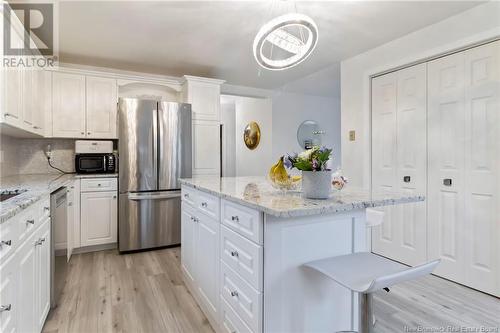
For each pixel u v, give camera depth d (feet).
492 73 7.40
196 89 12.55
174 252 10.98
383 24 8.71
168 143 11.43
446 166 8.41
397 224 9.80
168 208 11.48
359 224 4.99
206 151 12.75
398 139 9.81
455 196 8.20
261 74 14.08
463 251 8.00
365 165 10.87
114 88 11.89
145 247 11.09
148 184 11.10
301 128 19.10
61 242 7.50
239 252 4.82
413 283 8.11
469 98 7.86
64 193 7.84
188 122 11.85
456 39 8.09
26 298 4.61
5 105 6.35
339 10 7.88
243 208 4.69
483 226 7.58
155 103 11.21
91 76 11.49
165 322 6.21
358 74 11.25
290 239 4.40
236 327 4.93
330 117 20.33
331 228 4.73
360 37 9.64
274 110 18.12
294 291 4.44
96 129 11.56
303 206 3.95
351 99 11.55
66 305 6.86
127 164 10.78
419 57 9.03
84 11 7.80
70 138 11.73
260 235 4.21
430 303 6.96
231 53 11.07
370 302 4.20
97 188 10.86
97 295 7.39
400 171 9.74
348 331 4.83
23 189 6.15
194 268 7.29
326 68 13.12
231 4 7.55
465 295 7.38
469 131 7.86
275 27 5.37
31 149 11.41
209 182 7.42
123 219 10.74
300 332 4.51
